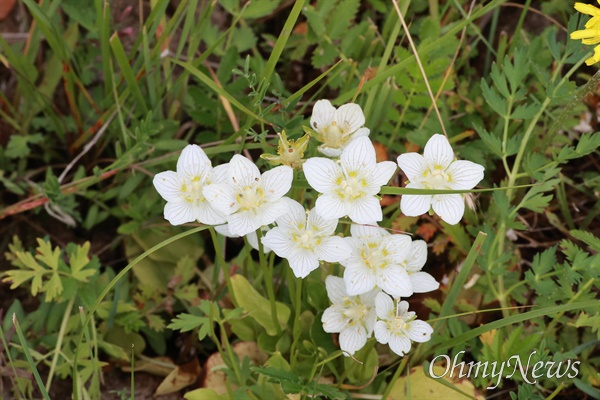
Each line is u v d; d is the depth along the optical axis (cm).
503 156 44
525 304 45
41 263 48
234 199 38
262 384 42
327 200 38
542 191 43
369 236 39
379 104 46
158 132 48
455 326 43
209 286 48
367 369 43
